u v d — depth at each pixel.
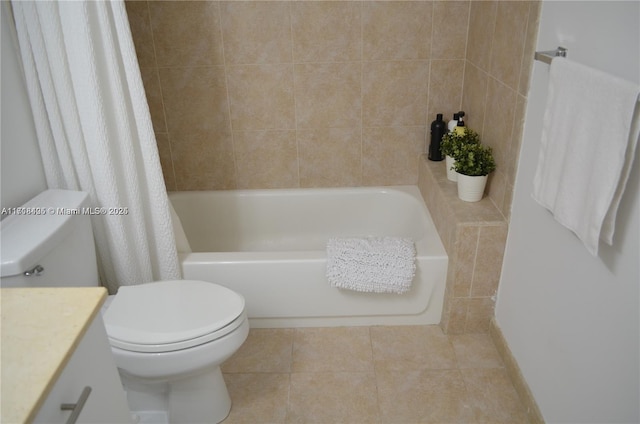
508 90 1.86
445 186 2.25
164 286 1.77
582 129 1.22
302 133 2.59
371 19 2.33
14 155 1.70
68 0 1.58
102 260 1.99
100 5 1.63
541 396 1.68
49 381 0.82
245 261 2.08
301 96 2.50
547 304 1.61
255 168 2.68
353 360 2.04
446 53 2.40
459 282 2.04
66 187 1.87
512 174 1.84
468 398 1.85
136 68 1.74
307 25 2.35
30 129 1.77
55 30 1.62
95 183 1.85
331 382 1.94
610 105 1.11
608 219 1.17
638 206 1.12
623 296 1.19
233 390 1.92
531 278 1.72
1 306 1.00
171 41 2.38
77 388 0.96
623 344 1.20
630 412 1.18
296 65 2.43
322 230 2.77
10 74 1.67
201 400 1.74
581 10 1.34
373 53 2.40
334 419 1.78
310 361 2.04
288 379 1.96
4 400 0.79
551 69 1.38
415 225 2.52
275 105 2.52
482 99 2.17
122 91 1.76
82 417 0.98
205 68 2.44
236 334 1.61
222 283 2.12
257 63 2.43
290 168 2.68
